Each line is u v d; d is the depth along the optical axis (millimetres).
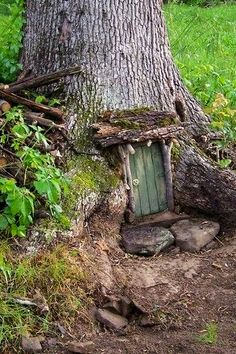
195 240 2709
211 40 5215
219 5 7359
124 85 2859
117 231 2697
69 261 2369
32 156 2406
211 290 2449
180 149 2873
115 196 2676
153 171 2801
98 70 2855
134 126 2740
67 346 2139
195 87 3732
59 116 2754
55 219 2443
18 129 2475
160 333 2246
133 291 2402
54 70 2924
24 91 2859
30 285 2266
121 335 2232
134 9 2912
